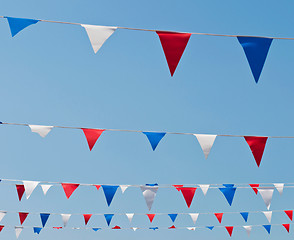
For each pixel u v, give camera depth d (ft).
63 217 19.99
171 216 20.49
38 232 21.18
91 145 12.99
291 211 19.24
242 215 19.86
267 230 21.33
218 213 20.21
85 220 20.27
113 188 16.72
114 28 8.77
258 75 8.60
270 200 15.85
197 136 12.56
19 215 19.65
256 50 8.67
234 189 16.84
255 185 16.83
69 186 16.66
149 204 16.29
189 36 8.82
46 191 16.37
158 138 13.15
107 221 20.39
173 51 8.80
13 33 8.68
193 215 20.36
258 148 12.67
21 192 17.24
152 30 8.82
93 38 8.68
